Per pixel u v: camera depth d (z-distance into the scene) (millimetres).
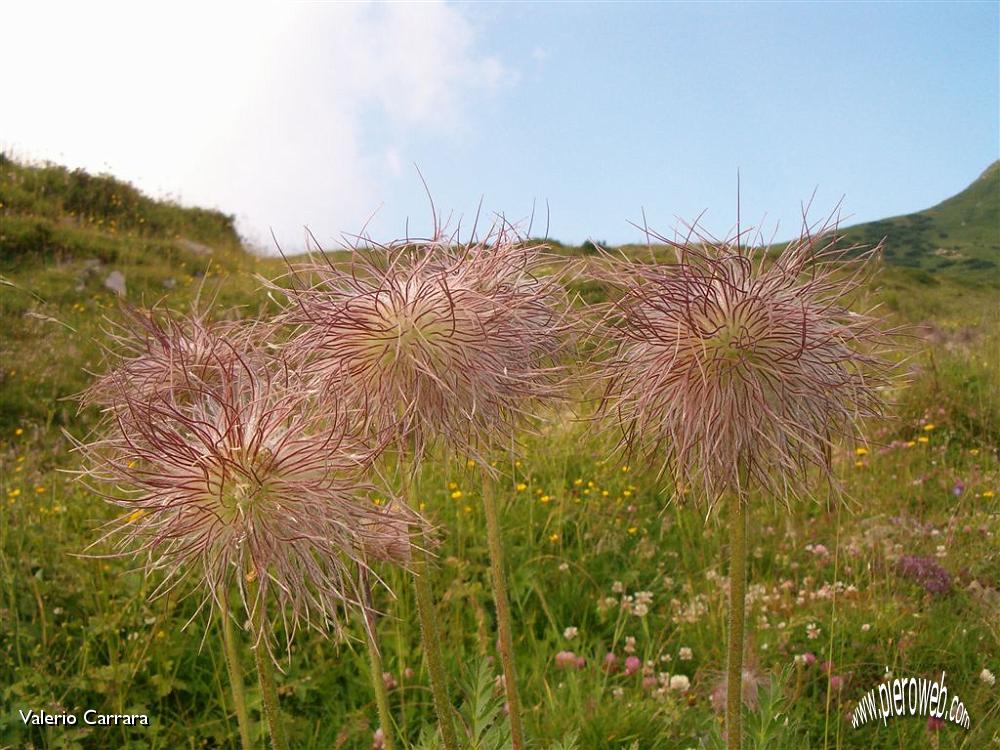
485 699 240
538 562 417
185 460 163
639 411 180
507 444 203
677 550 447
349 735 299
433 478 423
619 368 184
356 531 167
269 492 163
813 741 290
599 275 182
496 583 213
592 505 460
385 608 362
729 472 169
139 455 164
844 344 177
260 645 170
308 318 182
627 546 444
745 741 220
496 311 187
